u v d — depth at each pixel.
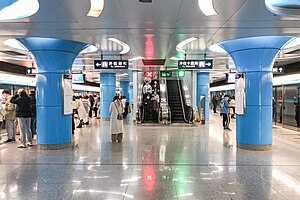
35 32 7.03
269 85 8.64
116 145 9.39
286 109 16.02
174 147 8.99
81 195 4.74
